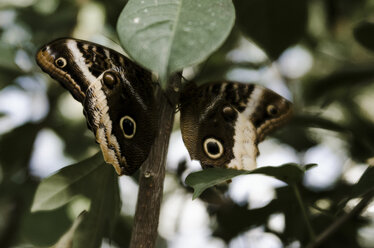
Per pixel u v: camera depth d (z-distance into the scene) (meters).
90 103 0.63
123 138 0.63
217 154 0.65
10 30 0.79
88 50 0.64
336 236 0.72
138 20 0.58
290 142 0.78
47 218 0.72
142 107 0.63
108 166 0.66
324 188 0.75
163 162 0.63
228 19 0.58
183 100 0.65
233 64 0.80
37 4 0.78
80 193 0.66
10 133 0.77
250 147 0.65
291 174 0.62
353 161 0.75
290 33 0.69
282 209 0.72
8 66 0.76
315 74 0.84
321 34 0.83
